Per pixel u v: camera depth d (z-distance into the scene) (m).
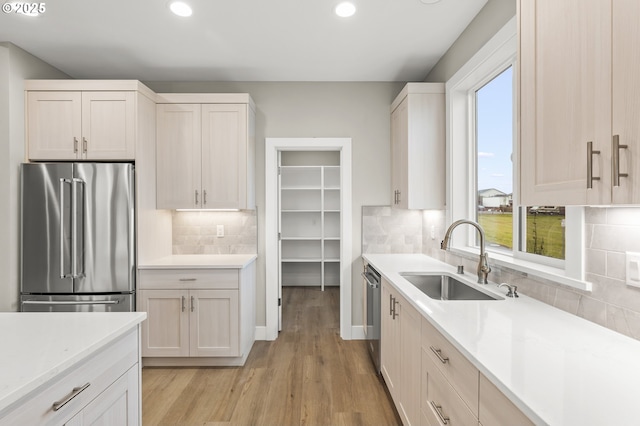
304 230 6.30
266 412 2.36
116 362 1.33
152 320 3.02
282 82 3.68
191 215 3.67
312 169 6.26
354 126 3.69
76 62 3.18
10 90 2.80
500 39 2.07
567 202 1.08
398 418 2.29
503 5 2.09
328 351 3.38
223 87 3.66
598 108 0.95
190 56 3.08
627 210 1.27
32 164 2.84
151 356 3.02
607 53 0.91
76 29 2.61
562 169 1.11
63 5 2.30
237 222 3.67
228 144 3.31
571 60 1.06
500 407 0.98
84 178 2.86
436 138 3.03
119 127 2.96
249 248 3.67
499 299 1.87
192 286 3.02
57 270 2.85
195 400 2.51
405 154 3.12
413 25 2.58
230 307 3.04
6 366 1.00
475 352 1.12
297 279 6.33
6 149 2.79
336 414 2.33
